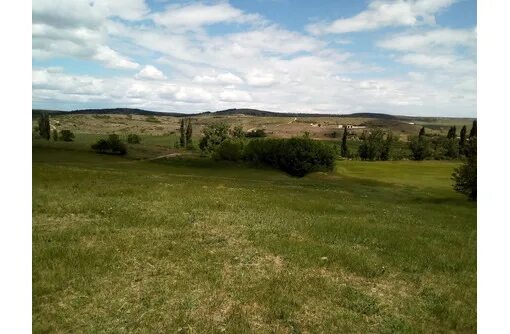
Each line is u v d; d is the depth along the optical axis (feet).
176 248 41.70
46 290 29.48
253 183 136.87
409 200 129.39
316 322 28.19
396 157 456.86
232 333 25.85
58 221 50.80
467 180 131.64
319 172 231.30
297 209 74.90
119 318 26.91
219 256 40.22
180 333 25.70
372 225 62.69
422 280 38.22
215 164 255.50
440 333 27.99
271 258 41.01
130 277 33.47
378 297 33.32
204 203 69.05
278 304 30.04
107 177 103.50
